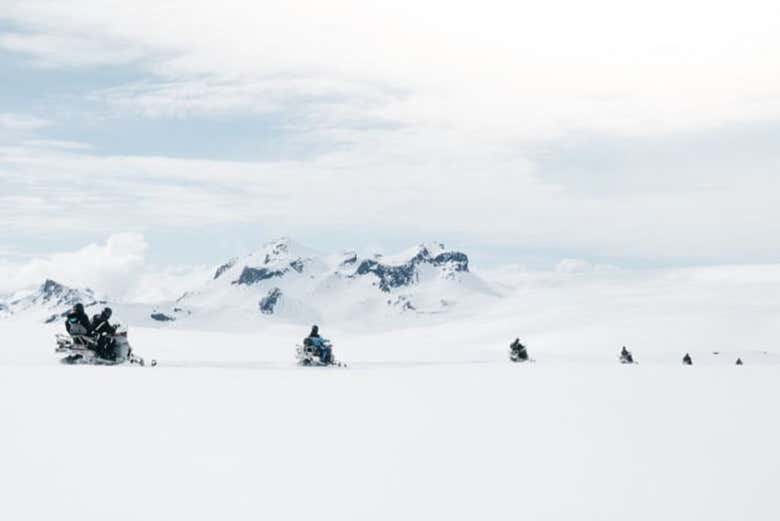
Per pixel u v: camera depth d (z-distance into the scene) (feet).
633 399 55.06
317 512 23.70
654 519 23.17
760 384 68.95
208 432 37.91
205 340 183.11
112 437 35.94
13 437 35.63
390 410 47.96
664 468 30.09
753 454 32.91
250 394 56.75
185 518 22.93
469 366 110.01
